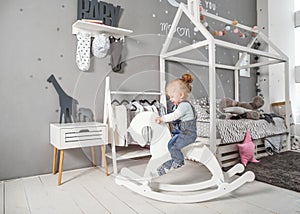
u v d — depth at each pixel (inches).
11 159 72.7
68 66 82.4
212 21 126.5
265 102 141.3
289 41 145.1
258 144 100.4
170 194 58.4
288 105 114.0
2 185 67.2
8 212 50.3
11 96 72.6
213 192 55.1
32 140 76.0
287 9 145.9
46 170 78.3
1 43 71.0
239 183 57.5
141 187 57.1
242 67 130.6
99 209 51.6
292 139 122.2
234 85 136.7
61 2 81.1
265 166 84.7
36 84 76.7
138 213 49.6
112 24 90.3
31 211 50.8
